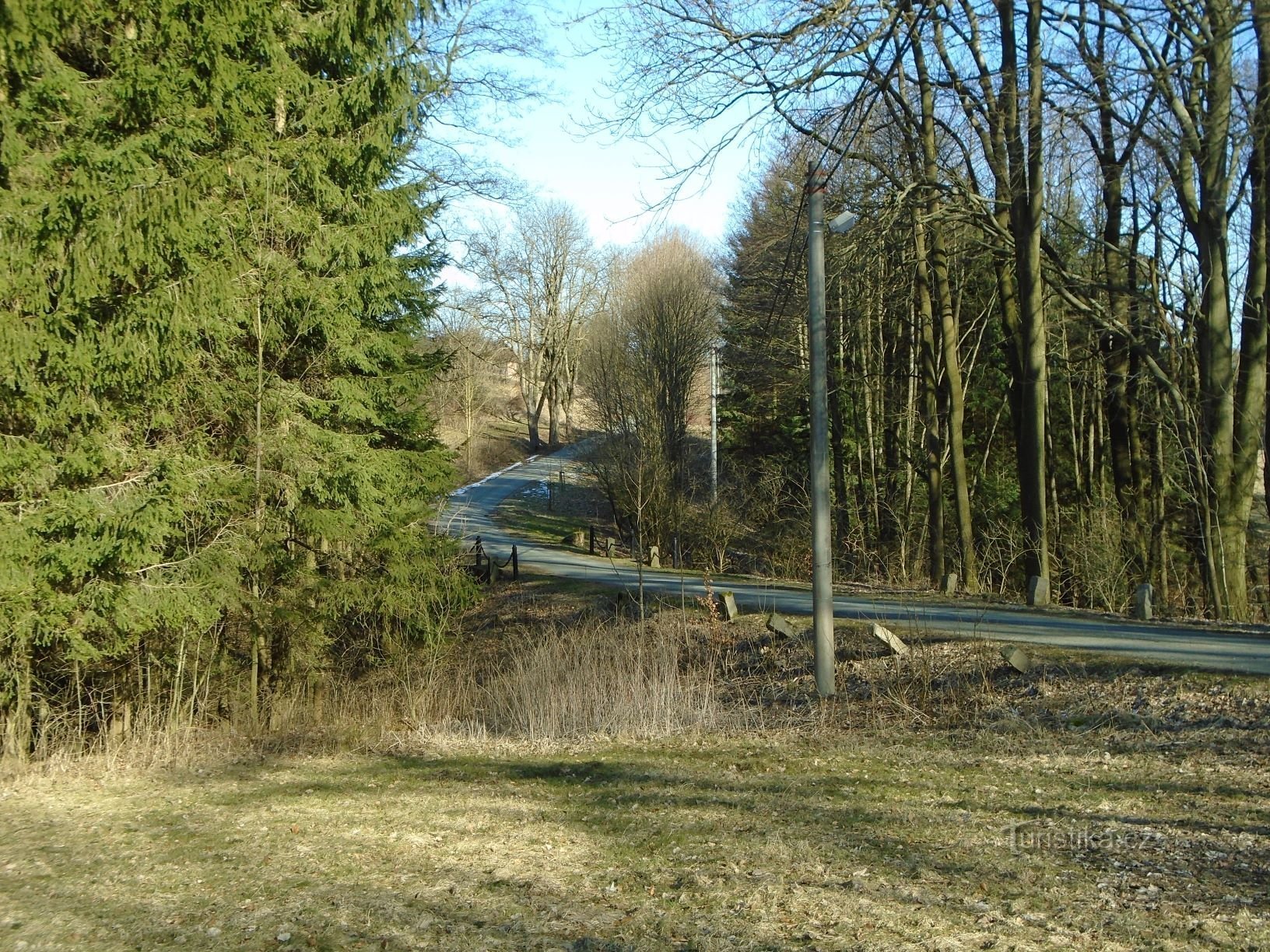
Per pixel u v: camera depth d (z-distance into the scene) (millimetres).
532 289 54594
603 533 39969
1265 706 9352
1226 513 19078
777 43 15164
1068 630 14195
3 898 5949
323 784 9336
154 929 5340
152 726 11633
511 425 68000
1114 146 20891
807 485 33031
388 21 12234
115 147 8844
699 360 38312
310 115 11820
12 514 9000
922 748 9477
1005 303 23609
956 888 5500
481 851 6715
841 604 17844
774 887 5605
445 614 15555
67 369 8898
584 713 11898
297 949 4961
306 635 13656
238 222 10984
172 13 9391
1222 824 6496
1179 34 16984
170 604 9969
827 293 27109
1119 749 8812
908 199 20125
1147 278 23156
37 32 8430
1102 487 28203
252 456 12266
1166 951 4555
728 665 14320
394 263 13383
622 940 4930
